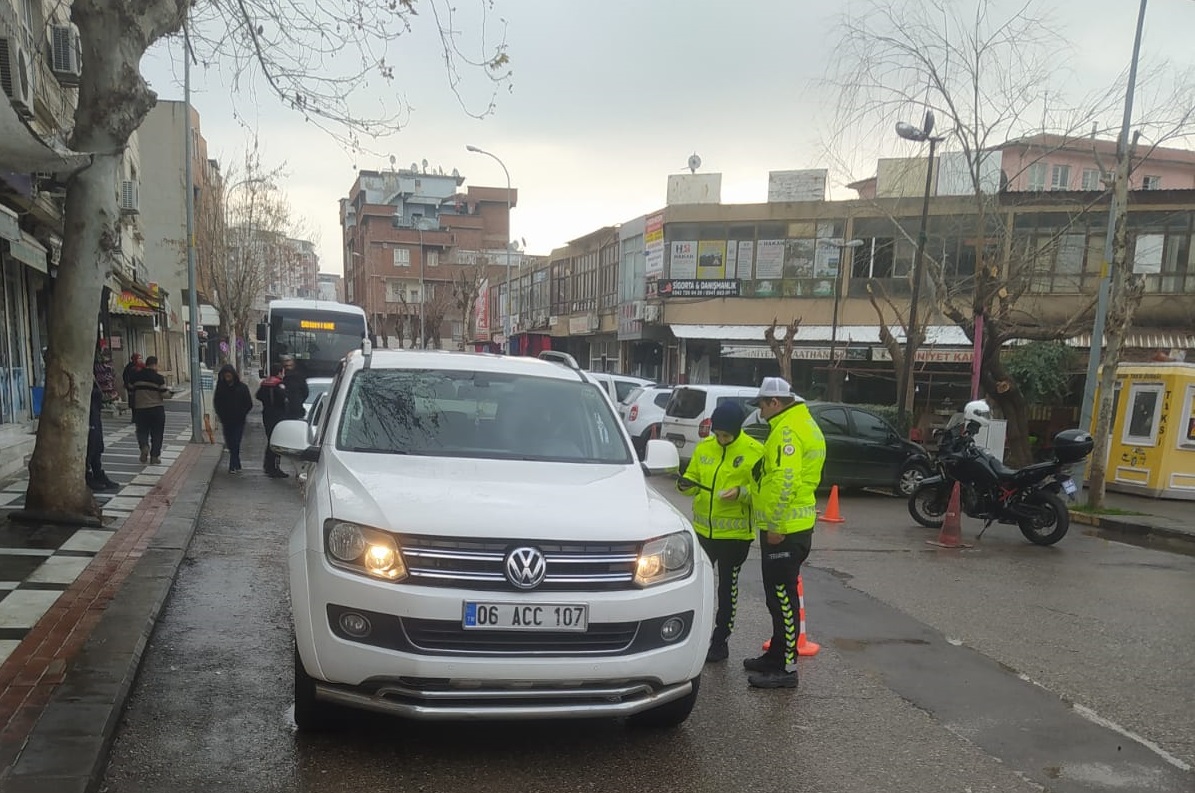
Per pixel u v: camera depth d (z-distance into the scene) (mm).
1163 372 13484
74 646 4312
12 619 4730
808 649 5250
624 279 30875
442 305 66375
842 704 4430
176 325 36188
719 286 26547
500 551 3229
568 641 3262
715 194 27469
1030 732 4160
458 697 3127
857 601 6605
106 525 7402
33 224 11961
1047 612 6496
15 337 12156
